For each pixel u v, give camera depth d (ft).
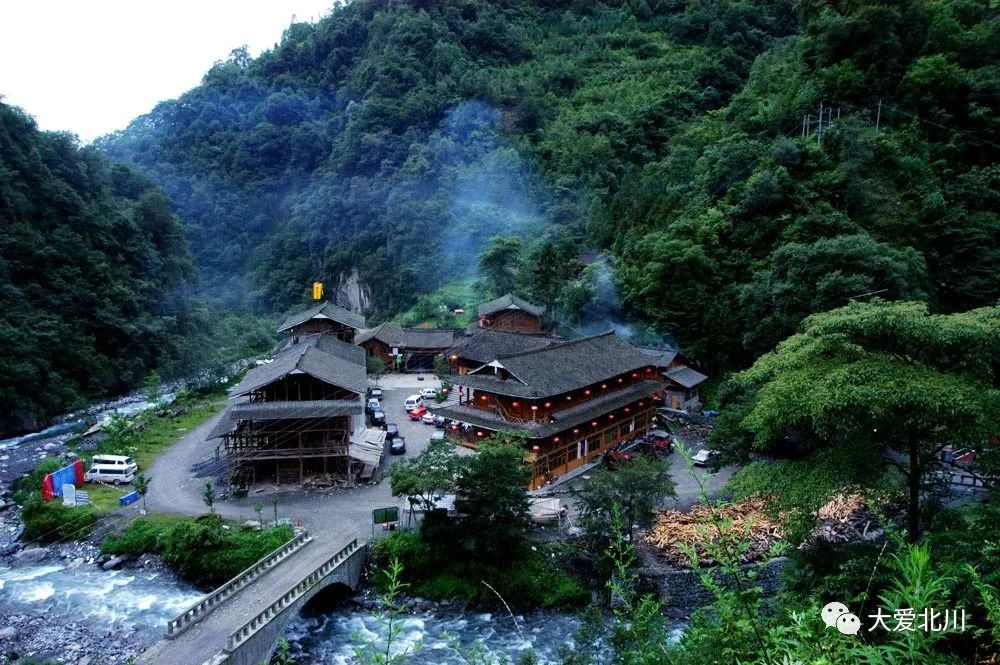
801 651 20.66
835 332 75.82
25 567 125.70
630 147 415.23
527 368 150.92
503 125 479.82
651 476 113.70
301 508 139.33
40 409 229.25
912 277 179.42
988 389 68.08
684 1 569.64
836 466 72.69
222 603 99.86
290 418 146.00
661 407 203.92
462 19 571.28
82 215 291.17
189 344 312.50
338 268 461.37
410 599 114.32
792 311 180.75
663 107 418.10
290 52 633.20
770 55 336.49
